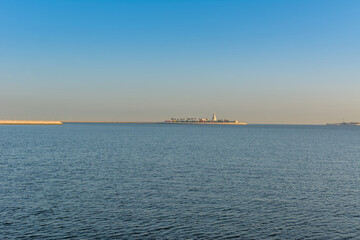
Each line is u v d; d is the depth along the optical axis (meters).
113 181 45.28
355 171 57.03
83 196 36.88
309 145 119.88
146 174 51.06
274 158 75.06
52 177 47.56
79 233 26.16
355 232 27.42
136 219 29.47
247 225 28.53
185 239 25.47
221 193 39.16
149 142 123.75
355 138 180.25
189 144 115.62
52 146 98.88
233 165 62.31
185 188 41.50
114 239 25.20
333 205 34.75
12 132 195.50
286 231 27.41
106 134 189.38
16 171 52.16
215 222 29.09
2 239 24.77
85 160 66.75
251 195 38.44
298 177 50.41
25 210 31.48
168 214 30.95
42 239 24.95
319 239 25.98
